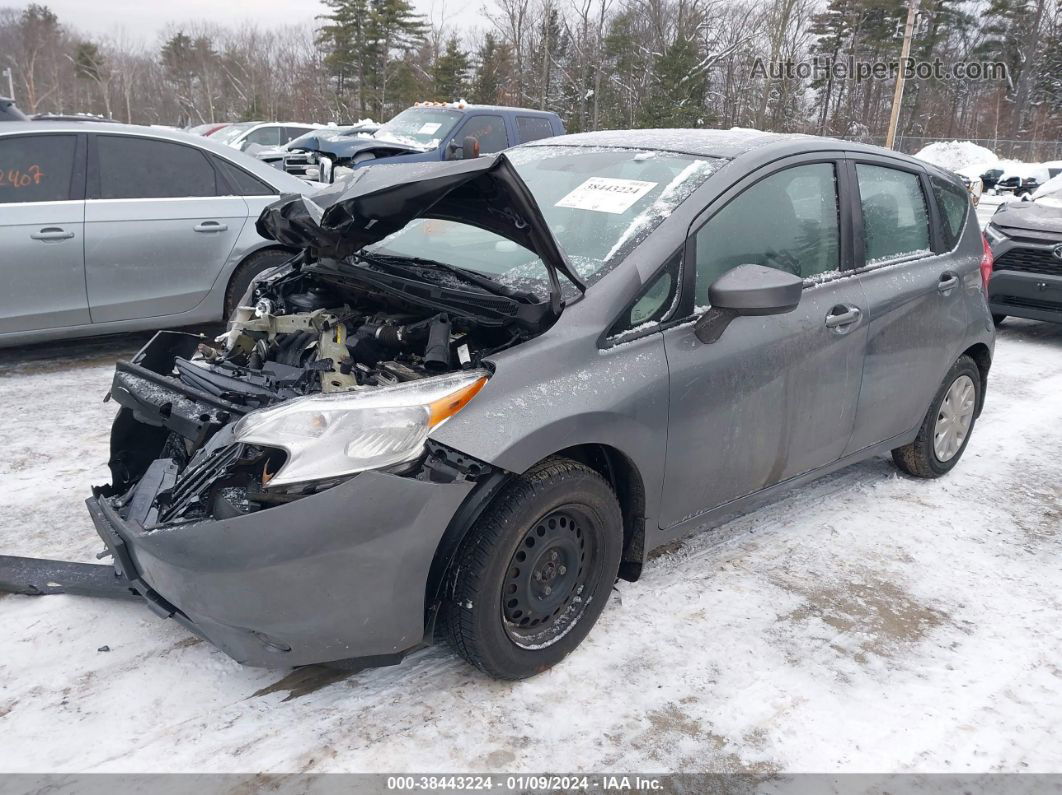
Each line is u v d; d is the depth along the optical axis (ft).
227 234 19.36
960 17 154.30
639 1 124.36
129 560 8.32
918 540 12.50
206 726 8.06
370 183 8.79
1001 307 25.90
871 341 11.82
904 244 12.98
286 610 7.41
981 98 160.86
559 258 8.31
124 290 18.31
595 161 11.49
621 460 9.14
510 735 8.13
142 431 9.97
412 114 41.68
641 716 8.47
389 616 7.75
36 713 8.13
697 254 9.69
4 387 17.38
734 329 9.96
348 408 7.53
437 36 144.66
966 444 15.47
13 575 10.12
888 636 10.05
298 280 11.44
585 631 9.29
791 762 7.99
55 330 17.81
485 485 7.88
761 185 10.58
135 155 18.44
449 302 9.13
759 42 123.44
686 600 10.55
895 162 13.01
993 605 10.85
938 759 8.11
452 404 7.75
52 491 12.78
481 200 8.38
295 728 8.09
